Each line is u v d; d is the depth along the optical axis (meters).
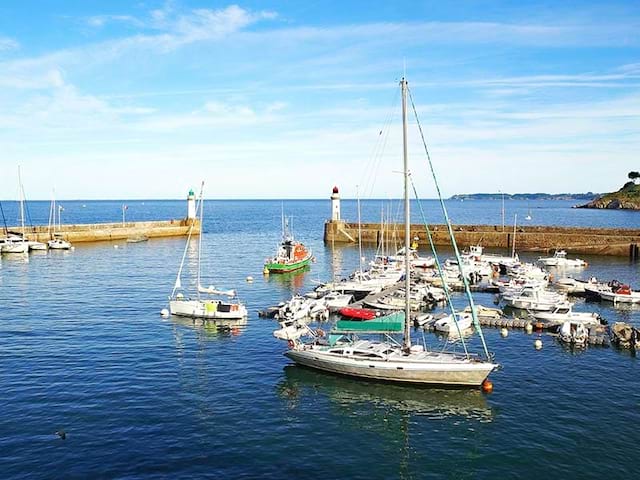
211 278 72.75
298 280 72.31
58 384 31.45
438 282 67.38
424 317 48.78
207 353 37.94
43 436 24.98
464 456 23.84
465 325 45.53
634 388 31.53
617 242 96.19
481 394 30.80
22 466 22.34
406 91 33.31
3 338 40.97
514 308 54.41
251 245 114.94
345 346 34.88
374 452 24.20
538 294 55.12
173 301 49.19
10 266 80.81
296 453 23.98
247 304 56.19
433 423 27.17
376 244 116.25
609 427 26.44
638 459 23.41
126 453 23.56
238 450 24.11
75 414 27.39
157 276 72.69
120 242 117.50
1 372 33.34
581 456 23.70
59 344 39.56
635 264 86.31
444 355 33.25
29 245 98.94
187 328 44.69
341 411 28.56
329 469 22.66
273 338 41.94
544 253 99.81
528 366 35.62
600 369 34.94
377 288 62.09
